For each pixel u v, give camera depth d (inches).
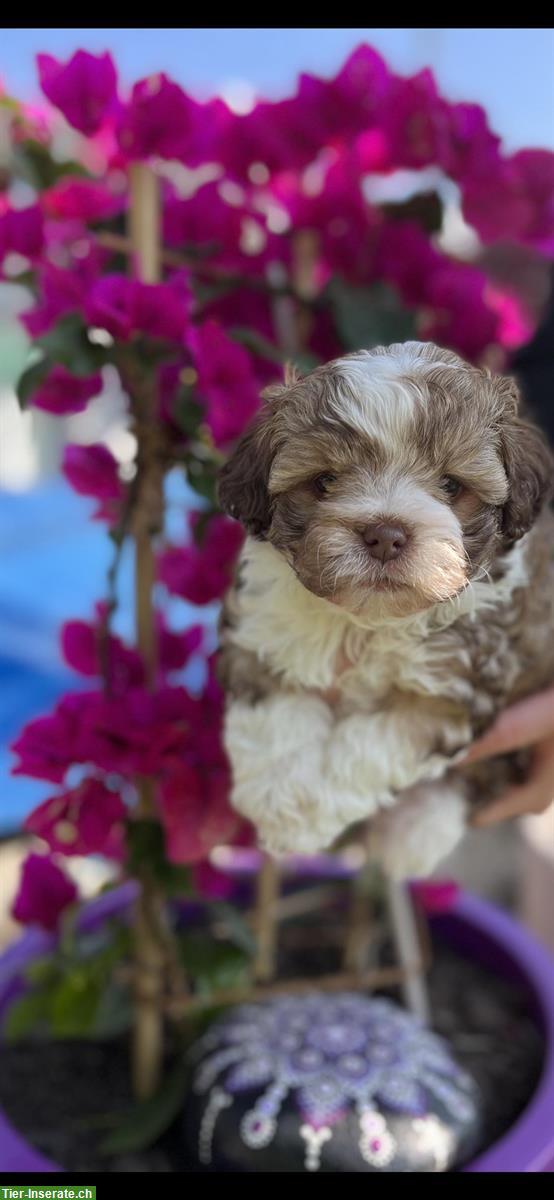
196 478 26.5
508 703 25.3
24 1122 28.8
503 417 22.0
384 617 21.7
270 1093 27.0
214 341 25.6
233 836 28.3
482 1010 31.6
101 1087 30.0
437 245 30.7
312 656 23.4
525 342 31.5
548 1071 28.1
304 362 27.3
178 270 28.6
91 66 25.8
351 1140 26.1
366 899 32.5
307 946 34.5
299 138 28.7
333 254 29.3
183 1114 28.5
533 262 32.4
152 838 28.2
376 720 23.6
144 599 28.4
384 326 28.2
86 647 28.9
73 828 27.2
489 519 22.0
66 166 28.8
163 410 27.3
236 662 24.0
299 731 23.8
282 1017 29.2
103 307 24.8
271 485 22.0
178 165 27.6
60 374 27.9
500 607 23.5
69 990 28.9
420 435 21.1
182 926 34.2
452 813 25.9
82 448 29.5
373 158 29.5
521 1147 25.9
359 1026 28.7
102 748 26.2
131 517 27.6
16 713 52.3
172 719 26.9
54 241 28.4
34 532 76.3
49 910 30.9
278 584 23.0
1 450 83.2
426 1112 26.6
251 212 29.7
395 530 20.8
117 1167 27.7
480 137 28.5
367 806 23.7
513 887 43.1
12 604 63.4
